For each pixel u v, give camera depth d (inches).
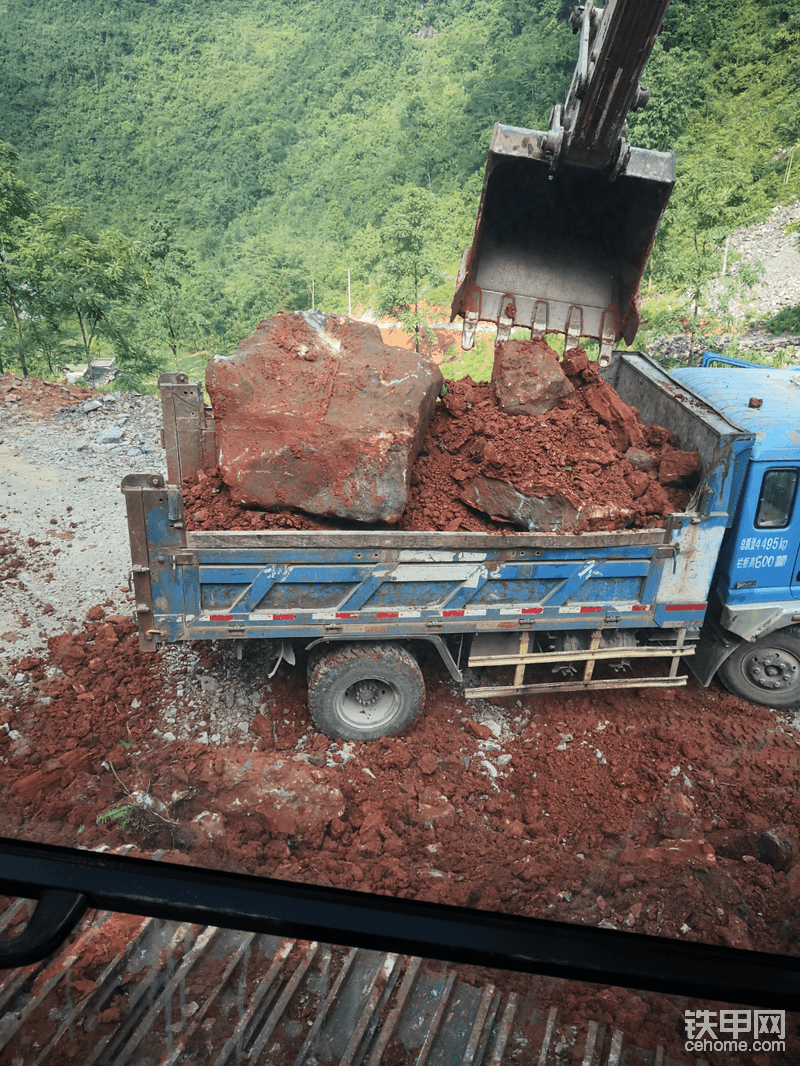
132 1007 96.6
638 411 226.7
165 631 177.5
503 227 230.7
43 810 161.3
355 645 187.8
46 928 32.0
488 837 172.1
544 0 3444.9
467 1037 98.8
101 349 1612.9
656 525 193.8
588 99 175.2
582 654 202.5
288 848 160.6
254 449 178.7
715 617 216.7
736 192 1521.9
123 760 179.5
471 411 204.1
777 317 1233.4
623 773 192.9
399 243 1640.0
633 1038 101.8
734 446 184.5
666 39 1902.1
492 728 204.8
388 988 102.1
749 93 1820.9
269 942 104.4
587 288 234.4
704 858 161.2
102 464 350.0
